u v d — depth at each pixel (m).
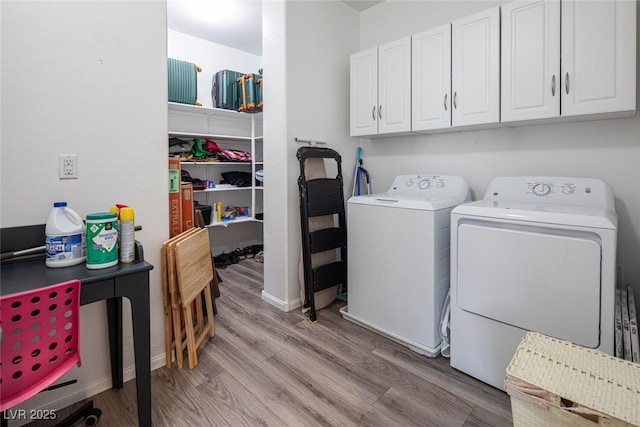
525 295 1.51
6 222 1.31
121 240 1.35
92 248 1.25
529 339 1.23
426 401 1.54
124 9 1.57
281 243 2.59
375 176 2.99
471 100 2.02
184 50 3.74
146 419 1.33
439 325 1.92
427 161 2.62
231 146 4.20
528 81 1.79
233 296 2.89
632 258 1.78
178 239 1.79
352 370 1.79
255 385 1.66
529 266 1.49
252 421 1.42
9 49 1.28
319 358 1.91
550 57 1.72
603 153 1.84
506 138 2.20
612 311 1.30
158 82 1.71
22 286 1.08
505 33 1.86
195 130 3.88
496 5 2.20
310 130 2.64
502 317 1.58
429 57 2.20
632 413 0.87
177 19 3.38
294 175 2.55
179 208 1.98
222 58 4.07
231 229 4.32
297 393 1.60
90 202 1.51
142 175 1.67
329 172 2.80
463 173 2.42
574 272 1.38
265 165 2.69
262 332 2.22
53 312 1.01
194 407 1.50
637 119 1.74
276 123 2.55
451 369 1.80
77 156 1.46
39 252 1.35
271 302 2.72
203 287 1.96
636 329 1.39
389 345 2.05
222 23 3.47
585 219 1.35
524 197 1.94
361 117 2.63
